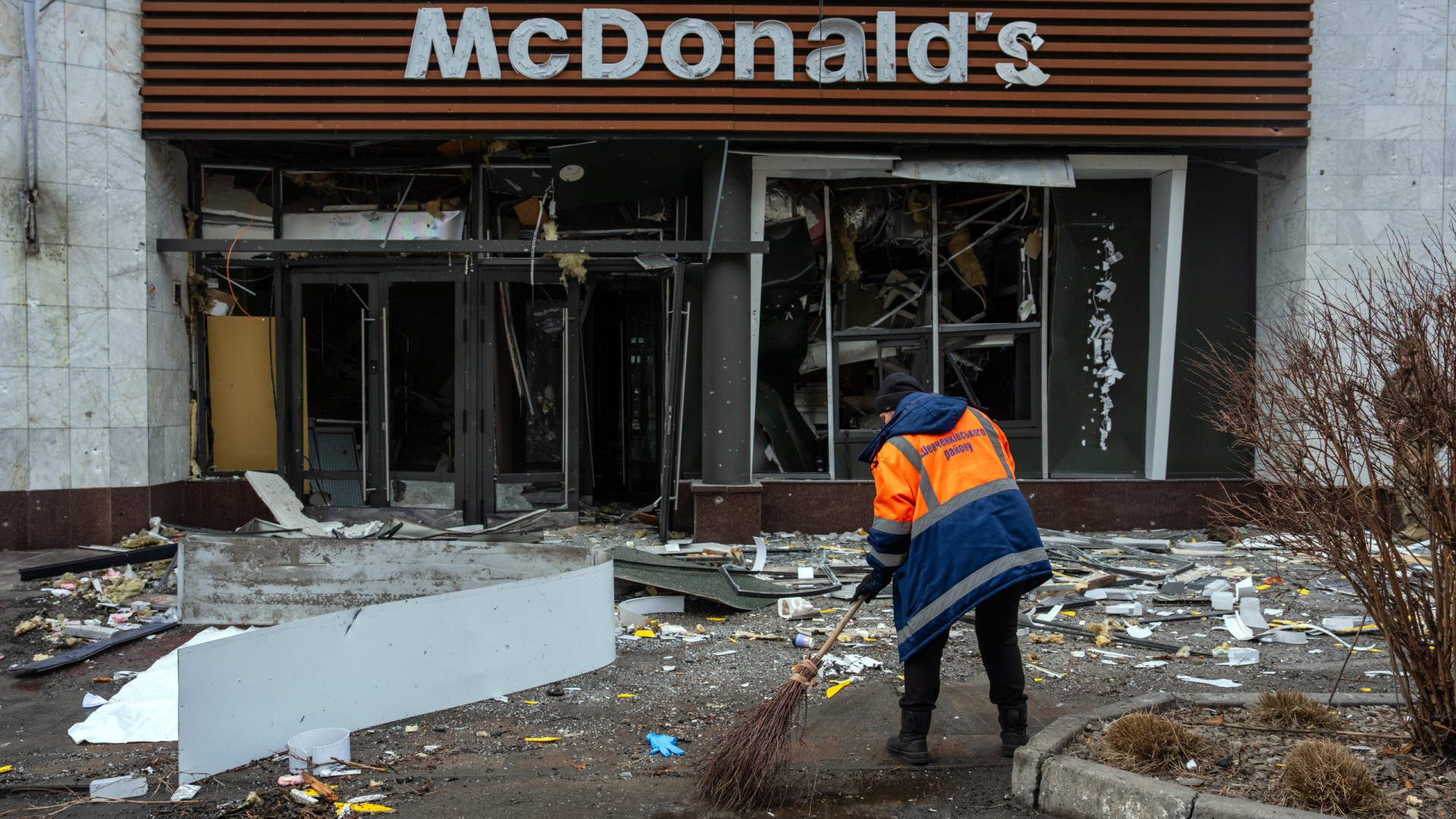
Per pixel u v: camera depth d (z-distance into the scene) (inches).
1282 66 327.6
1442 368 122.2
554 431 358.6
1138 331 356.8
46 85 312.0
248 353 357.7
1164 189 345.1
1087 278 355.3
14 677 185.3
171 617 223.0
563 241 324.2
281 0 319.9
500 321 357.7
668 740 147.8
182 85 321.7
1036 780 125.6
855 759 142.6
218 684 136.1
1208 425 360.5
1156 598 243.0
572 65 319.9
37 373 311.9
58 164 313.3
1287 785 113.3
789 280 350.9
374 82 321.4
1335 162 330.6
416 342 356.5
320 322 358.9
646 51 317.1
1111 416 357.7
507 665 172.1
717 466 329.7
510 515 356.2
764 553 297.0
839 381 357.1
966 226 361.1
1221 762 123.3
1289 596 248.2
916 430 137.8
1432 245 330.0
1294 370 135.8
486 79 318.3
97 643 203.3
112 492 317.1
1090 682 179.6
